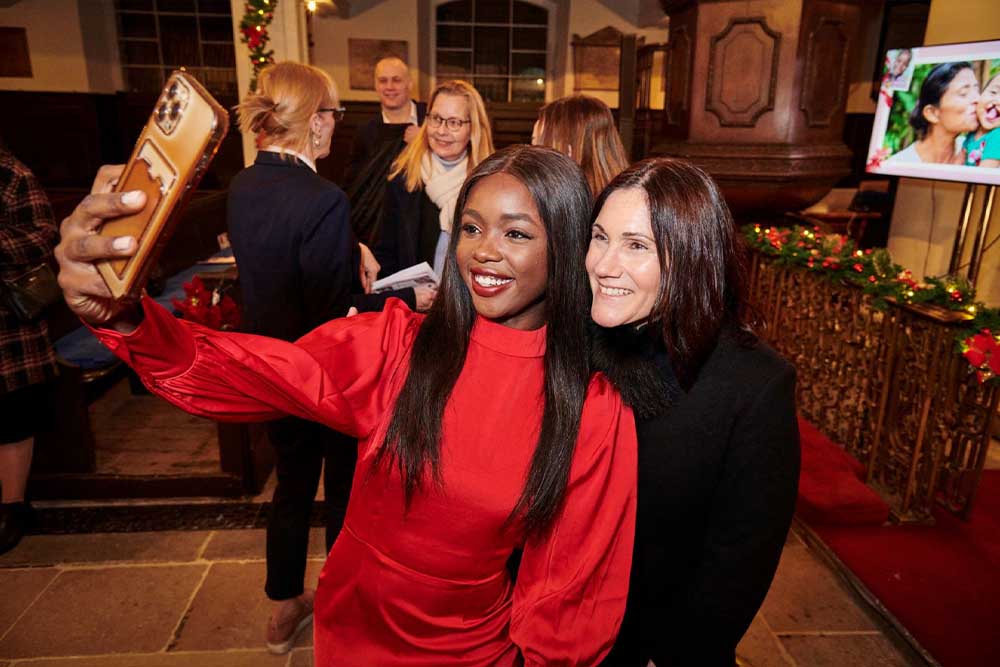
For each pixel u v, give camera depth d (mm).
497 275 944
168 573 2480
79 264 719
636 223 965
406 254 2574
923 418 2822
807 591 2496
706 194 1000
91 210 699
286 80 1820
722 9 4414
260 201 1831
